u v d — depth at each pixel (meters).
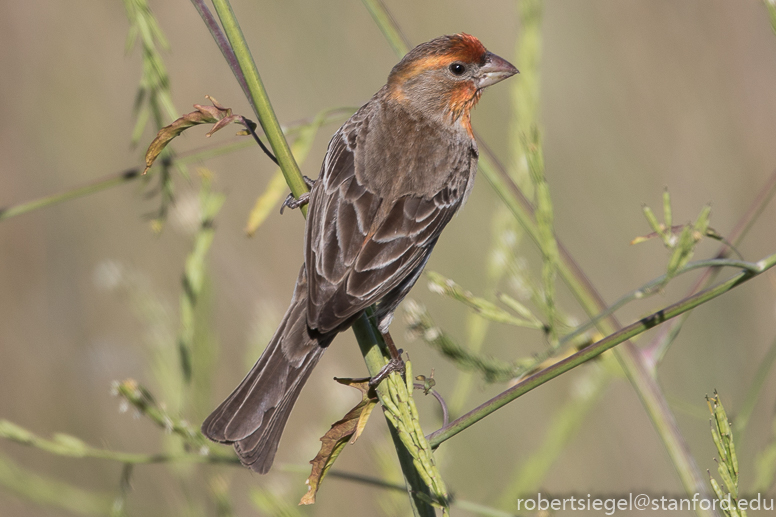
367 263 6.23
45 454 10.59
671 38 13.44
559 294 11.95
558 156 13.16
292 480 6.86
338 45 13.42
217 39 5.95
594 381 6.99
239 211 12.38
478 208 12.25
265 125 5.77
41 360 11.54
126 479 6.26
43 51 13.16
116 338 11.54
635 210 13.05
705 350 11.84
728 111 13.27
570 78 13.41
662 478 10.86
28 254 12.30
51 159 12.89
